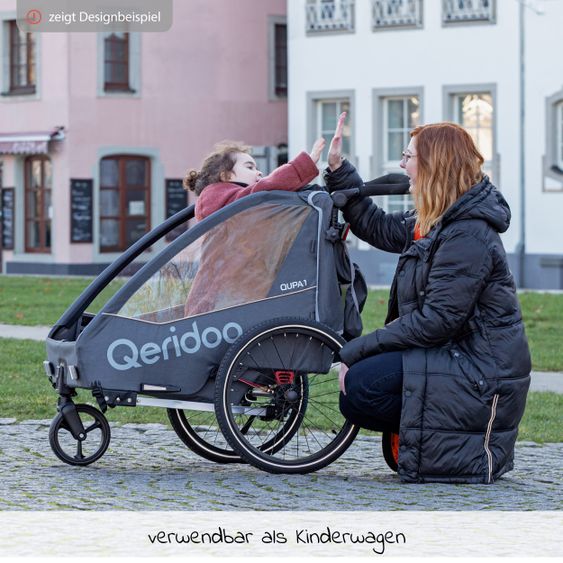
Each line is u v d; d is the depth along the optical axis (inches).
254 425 419.5
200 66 1892.2
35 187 1882.4
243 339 389.7
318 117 1652.3
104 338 388.5
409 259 385.4
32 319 1018.7
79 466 412.8
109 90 1844.2
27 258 1875.0
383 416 386.6
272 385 396.8
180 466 416.5
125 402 390.0
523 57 1485.0
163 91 1875.0
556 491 372.8
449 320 375.6
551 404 576.4
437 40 1545.3
